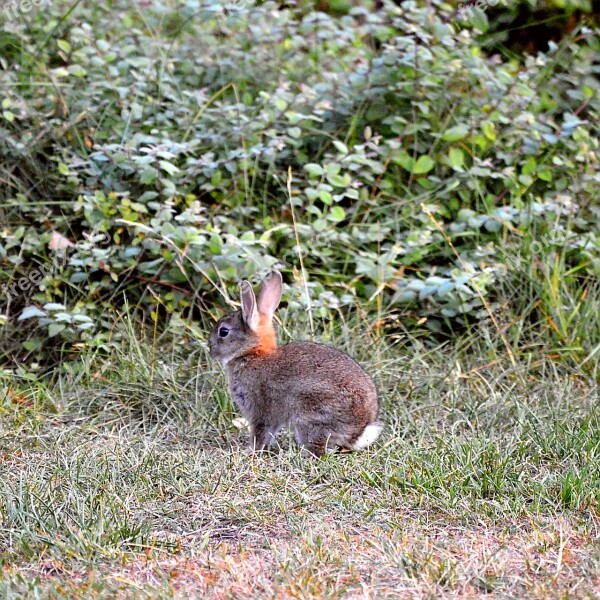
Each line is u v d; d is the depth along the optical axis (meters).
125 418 10.94
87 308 11.88
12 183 13.16
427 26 14.12
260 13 14.60
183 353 11.91
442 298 12.23
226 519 8.27
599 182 13.21
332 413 9.96
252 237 11.94
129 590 6.93
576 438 9.65
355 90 13.79
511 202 13.21
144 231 12.23
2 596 6.77
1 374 11.48
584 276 12.95
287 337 11.61
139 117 12.99
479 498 8.52
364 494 8.75
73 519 7.99
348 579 7.08
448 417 10.73
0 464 9.46
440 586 7.02
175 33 14.27
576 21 16.56
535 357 11.98
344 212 12.85
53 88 13.53
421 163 13.02
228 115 13.17
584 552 7.51
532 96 13.84
